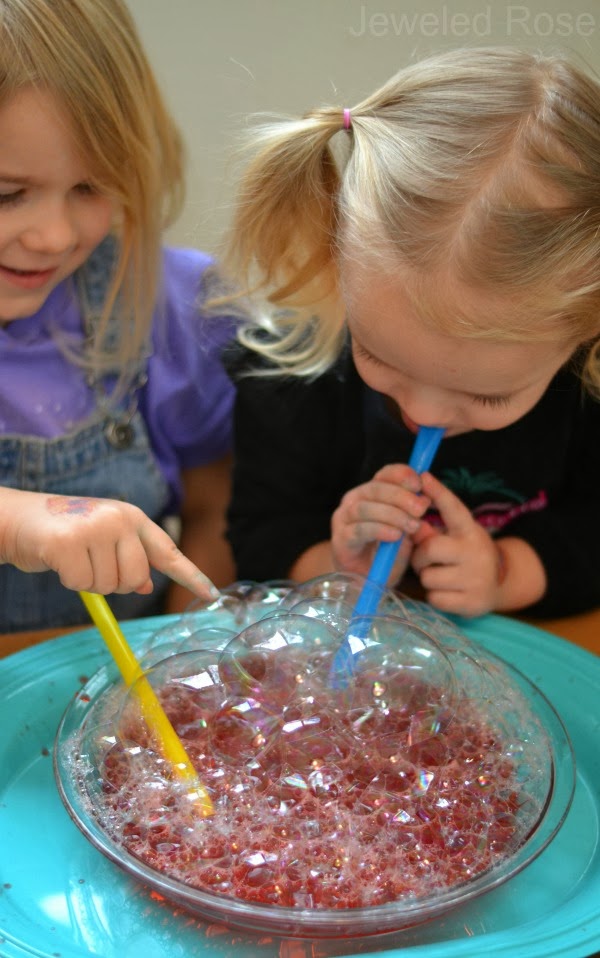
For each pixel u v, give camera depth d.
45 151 0.76
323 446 1.00
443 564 0.83
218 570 1.13
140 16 1.20
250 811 0.54
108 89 0.80
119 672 0.67
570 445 0.96
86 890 0.55
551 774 0.59
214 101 1.25
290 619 0.62
